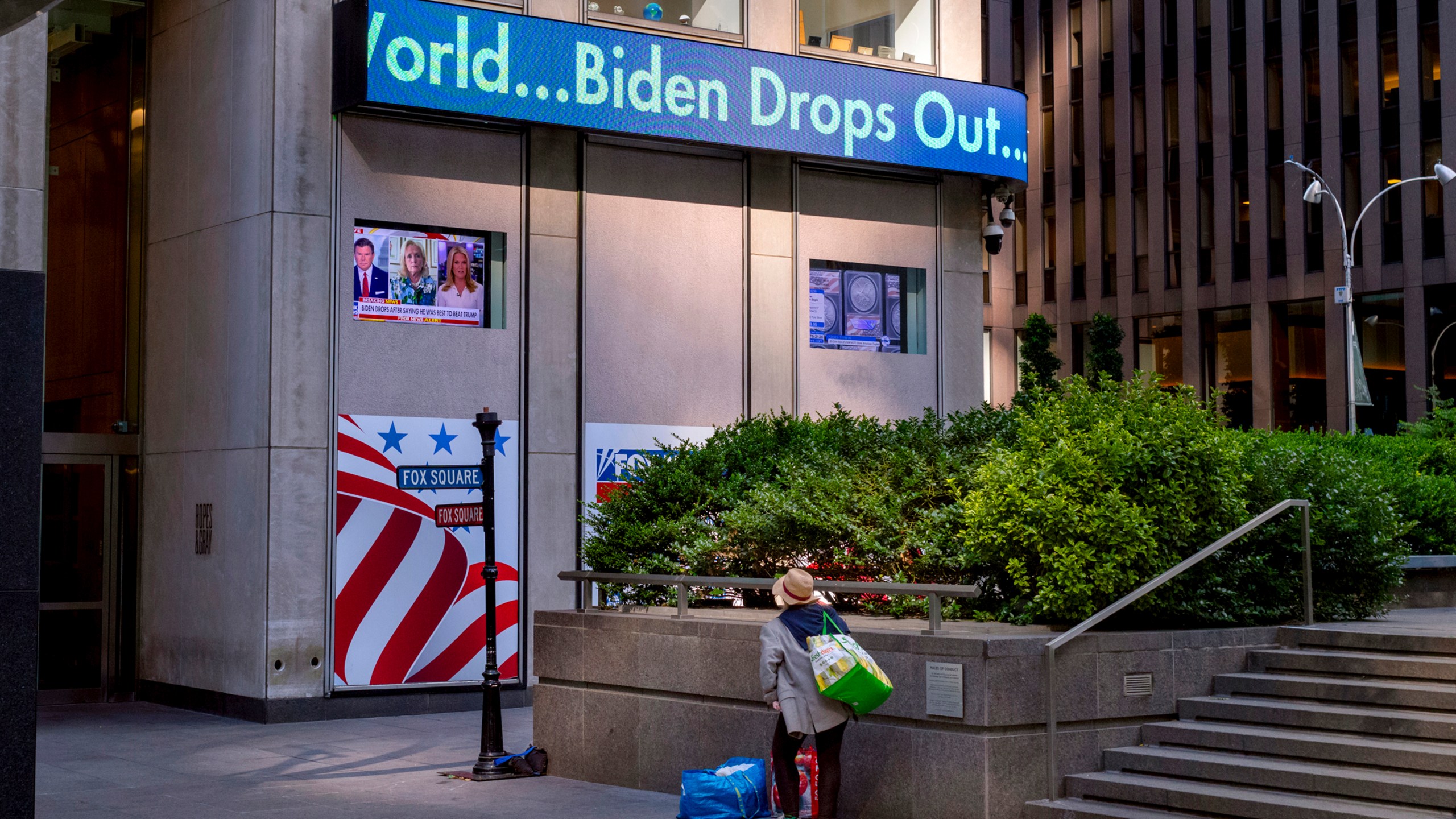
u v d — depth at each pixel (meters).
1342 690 9.41
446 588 16.33
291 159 15.75
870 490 11.78
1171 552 10.18
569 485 17.06
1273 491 11.13
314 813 10.42
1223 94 46.72
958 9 20.05
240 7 16.44
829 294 18.88
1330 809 8.12
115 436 17.94
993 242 19.75
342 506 15.78
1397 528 11.95
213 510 16.39
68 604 17.48
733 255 18.25
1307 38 45.06
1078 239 50.81
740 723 10.64
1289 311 45.22
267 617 15.30
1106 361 38.00
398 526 16.09
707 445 13.38
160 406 17.69
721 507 12.67
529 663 16.72
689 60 17.33
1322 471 11.55
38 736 14.57
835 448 12.99
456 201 16.69
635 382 17.52
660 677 11.42
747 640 10.62
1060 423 10.59
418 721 15.55
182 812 10.48
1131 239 49.00
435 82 15.84
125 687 17.81
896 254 19.38
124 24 18.39
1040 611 10.06
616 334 17.45
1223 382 46.62
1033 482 10.21
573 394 17.17
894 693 9.59
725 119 17.50
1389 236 42.88
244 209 16.14
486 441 12.46
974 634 9.64
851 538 11.36
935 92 18.91
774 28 18.66
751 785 9.93
